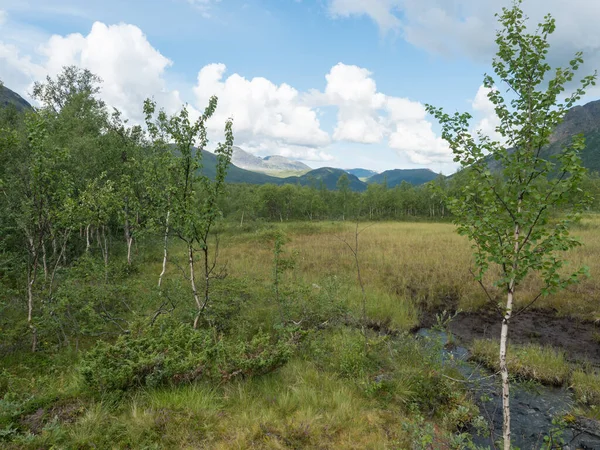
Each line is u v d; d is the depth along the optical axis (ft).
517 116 12.57
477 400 19.33
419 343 23.80
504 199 11.65
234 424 14.51
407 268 47.78
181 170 23.48
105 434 13.17
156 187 27.32
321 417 15.39
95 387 15.87
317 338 24.04
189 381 17.13
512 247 11.38
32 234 29.04
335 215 192.75
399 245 64.95
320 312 28.32
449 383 18.83
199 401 15.46
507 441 11.97
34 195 24.79
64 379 18.28
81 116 59.00
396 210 199.62
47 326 23.26
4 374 17.30
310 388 17.65
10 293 29.14
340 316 29.30
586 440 16.07
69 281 26.66
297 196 197.77
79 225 29.91
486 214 11.80
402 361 21.16
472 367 23.31
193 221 22.75
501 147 11.88
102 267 31.89
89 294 26.50
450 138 12.94
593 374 21.58
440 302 36.88
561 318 31.71
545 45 12.03
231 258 54.95
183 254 50.96
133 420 13.89
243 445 13.24
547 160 11.47
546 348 25.84
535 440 16.06
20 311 27.14
